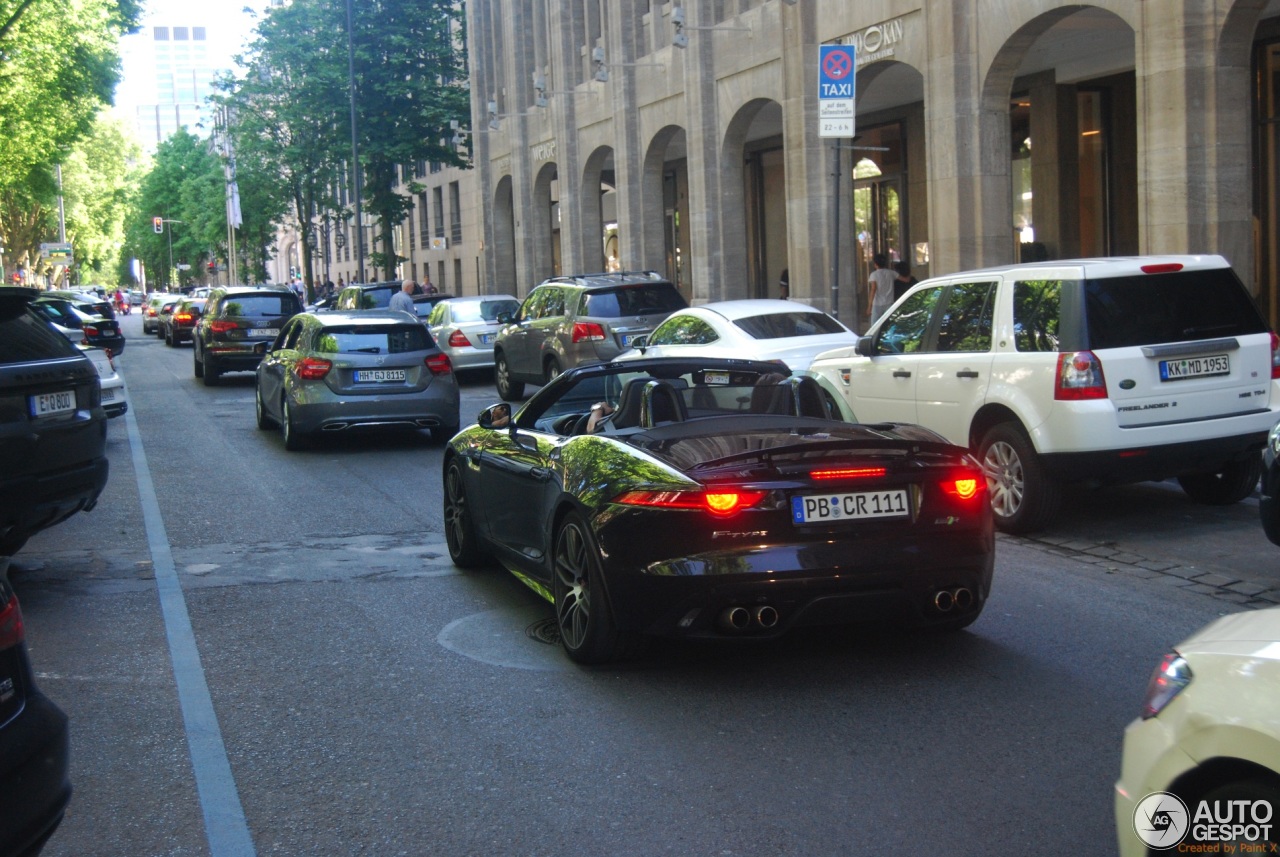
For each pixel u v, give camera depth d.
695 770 4.70
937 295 9.83
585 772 4.72
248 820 4.38
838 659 6.05
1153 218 14.26
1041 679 5.66
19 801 3.48
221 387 24.42
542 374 19.05
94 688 5.92
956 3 17.59
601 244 33.19
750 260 33.25
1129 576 7.63
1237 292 8.84
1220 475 9.51
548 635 6.62
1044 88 21.52
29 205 69.31
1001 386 8.88
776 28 22.69
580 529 5.91
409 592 7.70
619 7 29.02
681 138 30.67
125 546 9.30
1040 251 20.31
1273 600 6.98
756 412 6.79
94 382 8.12
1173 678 3.21
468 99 42.78
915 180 25.66
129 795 4.63
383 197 44.06
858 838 4.07
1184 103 13.75
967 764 4.68
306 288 48.16
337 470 13.05
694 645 6.35
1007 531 9.01
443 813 4.39
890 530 5.52
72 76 44.66
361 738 5.17
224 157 59.81
